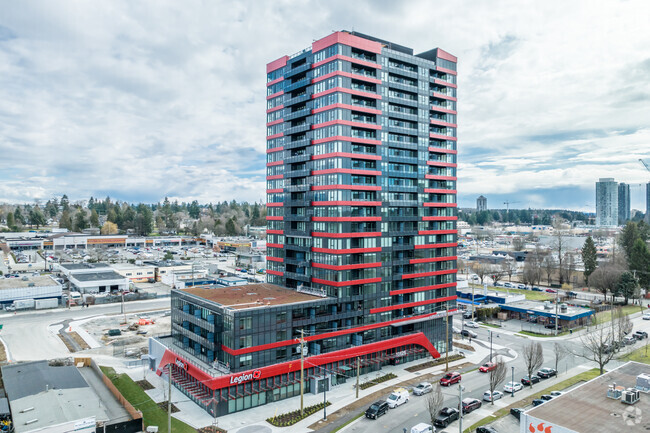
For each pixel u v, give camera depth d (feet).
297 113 334.03
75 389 236.43
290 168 350.23
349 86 307.78
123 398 231.30
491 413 238.48
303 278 327.06
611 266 591.37
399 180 338.13
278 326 264.52
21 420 195.52
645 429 162.09
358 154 309.22
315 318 282.36
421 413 238.48
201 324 268.82
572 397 192.95
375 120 323.98
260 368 250.57
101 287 564.30
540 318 449.48
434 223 362.53
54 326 416.67
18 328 407.03
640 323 439.22
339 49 302.45
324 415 232.94
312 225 324.60
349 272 303.27
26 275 633.20
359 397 262.67
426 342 343.05
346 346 298.35
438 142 371.15
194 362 262.47
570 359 336.08
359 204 307.78
